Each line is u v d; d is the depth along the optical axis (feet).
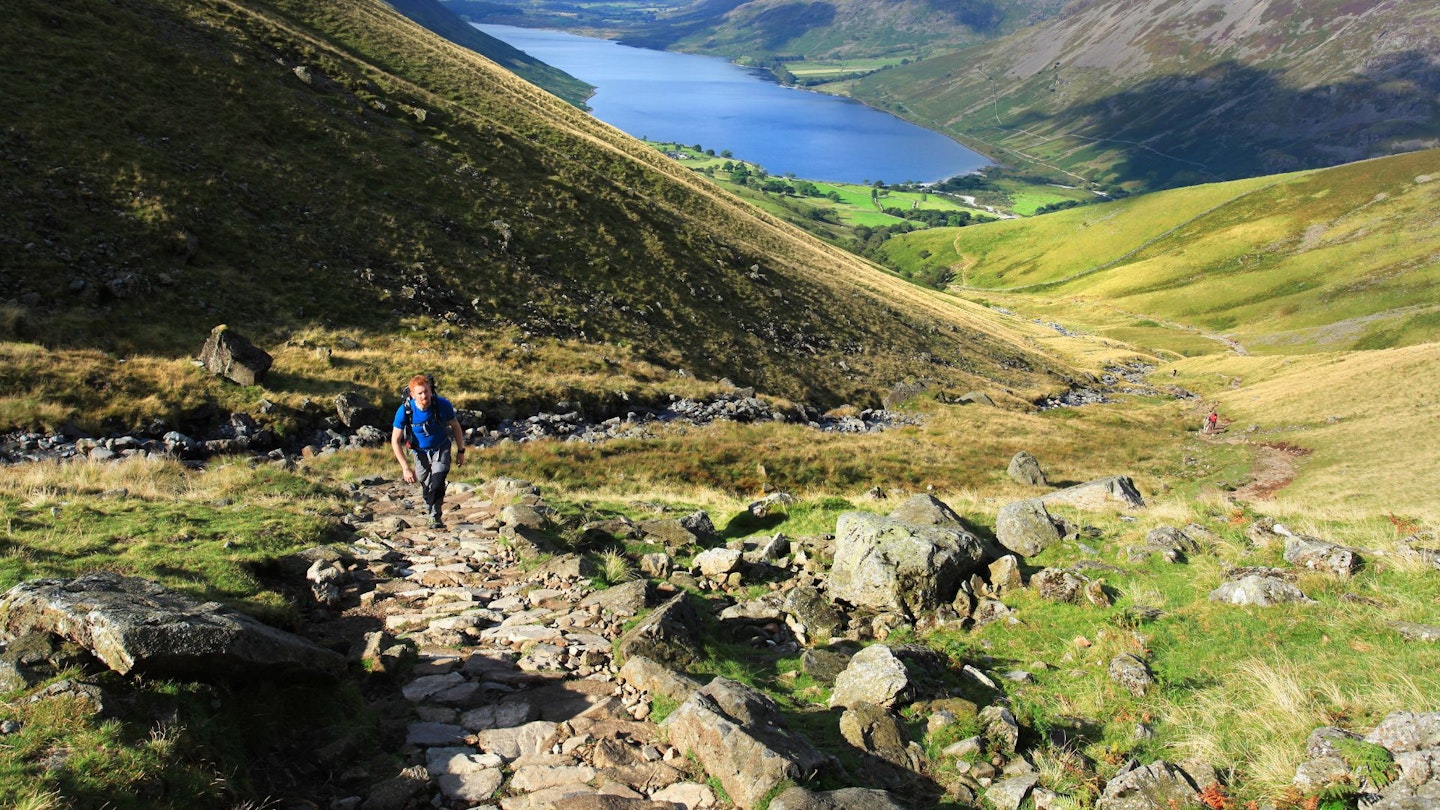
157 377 77.82
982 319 379.14
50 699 14.69
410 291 123.65
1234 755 18.44
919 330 255.29
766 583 35.35
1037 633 27.66
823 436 124.16
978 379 222.07
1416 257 430.20
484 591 29.63
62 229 94.27
